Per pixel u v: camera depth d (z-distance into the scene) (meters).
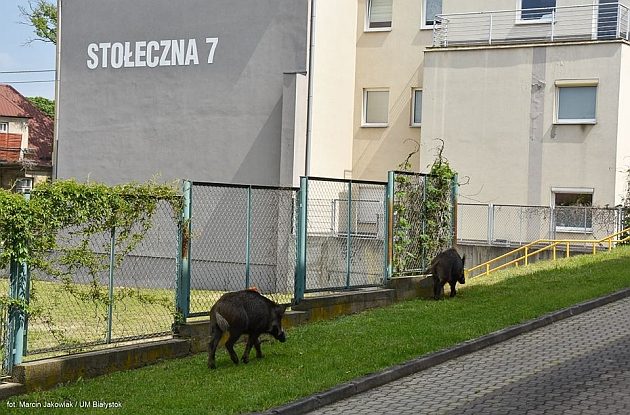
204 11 28.38
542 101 26.22
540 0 26.95
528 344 12.90
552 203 26.19
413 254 17.67
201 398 9.65
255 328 11.54
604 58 25.44
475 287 18.58
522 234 26.11
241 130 27.75
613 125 25.36
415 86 28.73
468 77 27.12
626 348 12.44
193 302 13.98
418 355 11.78
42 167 43.69
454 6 27.94
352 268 16.48
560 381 10.59
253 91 27.53
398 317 14.85
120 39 29.92
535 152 26.33
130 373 11.23
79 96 30.67
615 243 24.89
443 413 9.33
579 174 25.80
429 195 18.12
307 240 15.74
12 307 10.43
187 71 28.69
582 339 13.17
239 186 13.97
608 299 16.53
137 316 12.42
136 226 12.38
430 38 28.55
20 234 10.55
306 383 10.24
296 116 26.27
